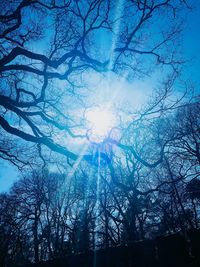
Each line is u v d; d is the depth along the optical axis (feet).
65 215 116.06
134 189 32.14
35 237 106.01
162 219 118.93
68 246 114.73
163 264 55.83
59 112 39.91
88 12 34.19
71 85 40.75
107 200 101.04
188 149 87.30
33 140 27.55
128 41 34.99
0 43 36.73
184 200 109.70
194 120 80.33
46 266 75.92
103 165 30.42
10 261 114.11
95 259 67.26
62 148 28.58
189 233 55.01
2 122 26.55
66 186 108.78
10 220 108.78
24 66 31.53
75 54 33.14
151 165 33.45
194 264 52.08
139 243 62.13
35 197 110.22
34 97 37.14
